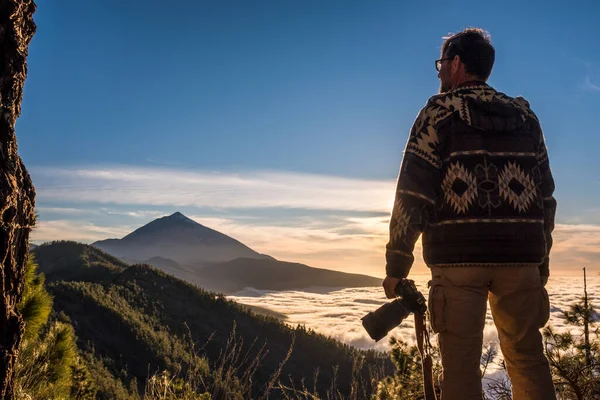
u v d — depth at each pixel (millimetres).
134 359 105625
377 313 2223
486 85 2377
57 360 3736
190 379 3344
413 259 2250
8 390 2463
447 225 2221
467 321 2180
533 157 2291
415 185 2221
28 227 2727
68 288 131250
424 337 2248
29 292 3598
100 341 111188
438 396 2422
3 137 2432
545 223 2459
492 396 2900
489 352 3078
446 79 2467
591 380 3590
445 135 2242
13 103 2498
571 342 3783
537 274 2279
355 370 3814
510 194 2184
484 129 2223
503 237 2160
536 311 2262
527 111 2369
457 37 2445
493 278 2223
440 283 2250
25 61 2604
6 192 2373
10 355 2451
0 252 2387
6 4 2438
